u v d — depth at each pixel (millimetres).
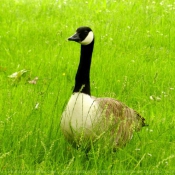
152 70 18969
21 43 22688
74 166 10750
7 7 29875
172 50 22594
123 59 20203
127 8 29734
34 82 17266
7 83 17328
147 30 25047
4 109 13867
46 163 10867
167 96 15984
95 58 20188
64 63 19578
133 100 15906
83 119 10695
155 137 12562
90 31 11617
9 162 10789
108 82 17328
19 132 12008
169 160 11148
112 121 10922
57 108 13578
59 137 12180
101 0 31594
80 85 11109
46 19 27203
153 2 30797
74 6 30734
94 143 11016
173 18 27375
